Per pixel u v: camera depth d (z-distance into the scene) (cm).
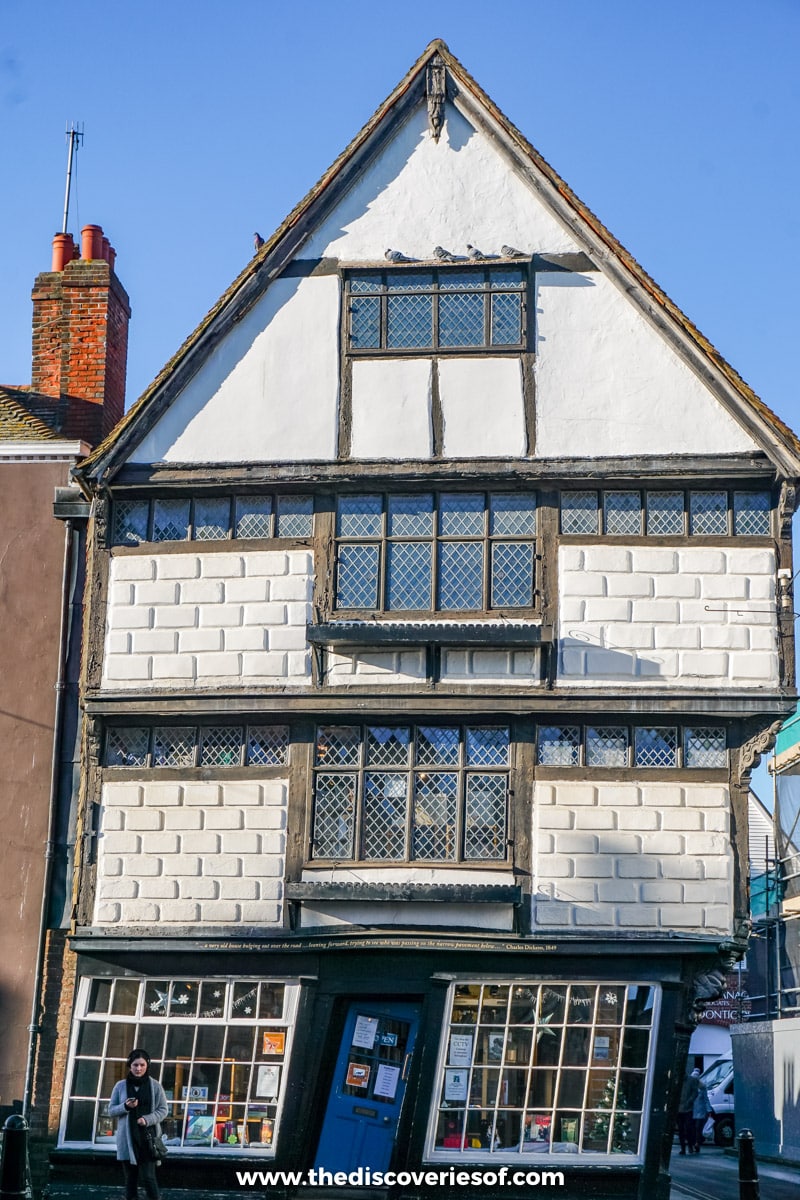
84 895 1498
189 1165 1433
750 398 1505
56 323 1920
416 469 1518
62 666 1666
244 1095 1447
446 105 1598
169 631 1528
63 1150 1441
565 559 1498
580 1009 1436
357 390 1548
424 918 1451
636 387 1528
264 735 1516
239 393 1559
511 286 1554
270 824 1488
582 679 1474
